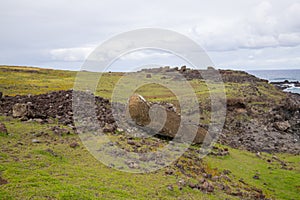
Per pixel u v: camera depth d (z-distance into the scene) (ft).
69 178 41.68
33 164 44.27
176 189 45.37
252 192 55.72
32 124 67.56
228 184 57.41
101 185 41.42
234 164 75.66
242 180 64.03
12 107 79.56
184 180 50.06
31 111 72.69
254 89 218.38
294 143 122.83
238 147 105.60
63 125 70.28
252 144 114.93
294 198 57.82
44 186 37.42
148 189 43.42
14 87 160.45
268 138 126.11
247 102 172.35
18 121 69.05
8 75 232.32
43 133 61.57
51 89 165.89
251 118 149.18
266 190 60.49
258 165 78.74
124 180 45.14
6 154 46.55
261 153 99.55
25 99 88.22
